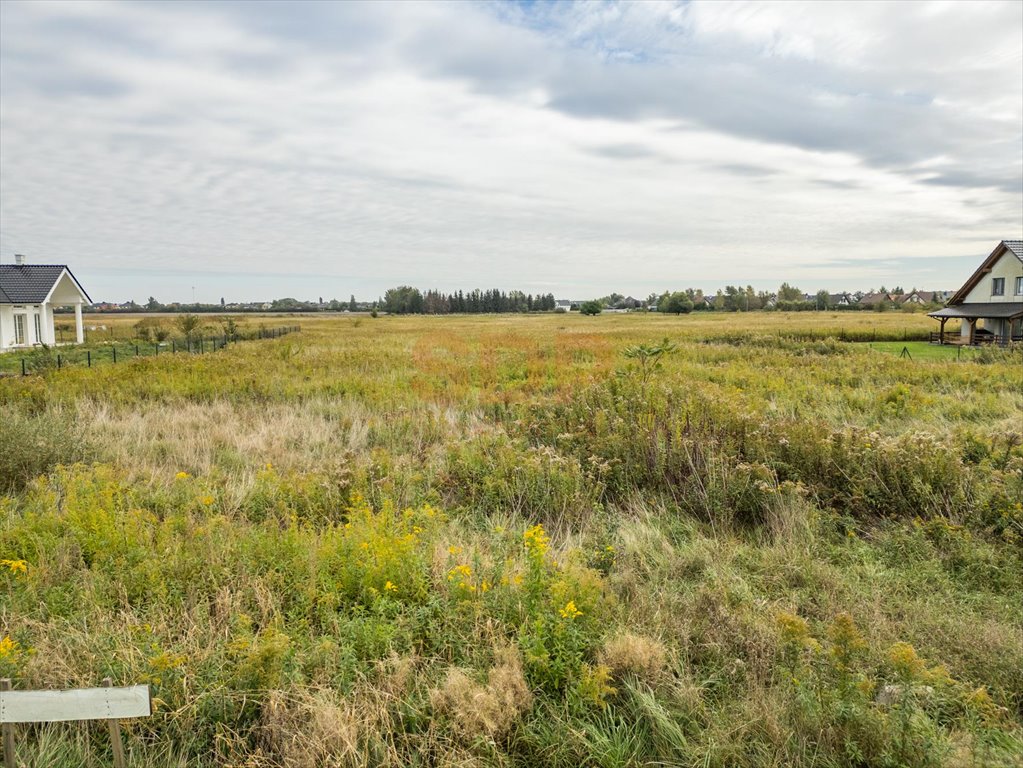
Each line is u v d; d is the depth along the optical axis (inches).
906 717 114.9
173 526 203.0
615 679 137.3
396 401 485.4
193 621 152.3
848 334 1573.6
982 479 247.3
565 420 365.4
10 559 181.2
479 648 144.4
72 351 1110.4
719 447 282.7
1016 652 142.7
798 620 138.2
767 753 114.9
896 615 166.1
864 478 243.6
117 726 103.7
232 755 115.6
